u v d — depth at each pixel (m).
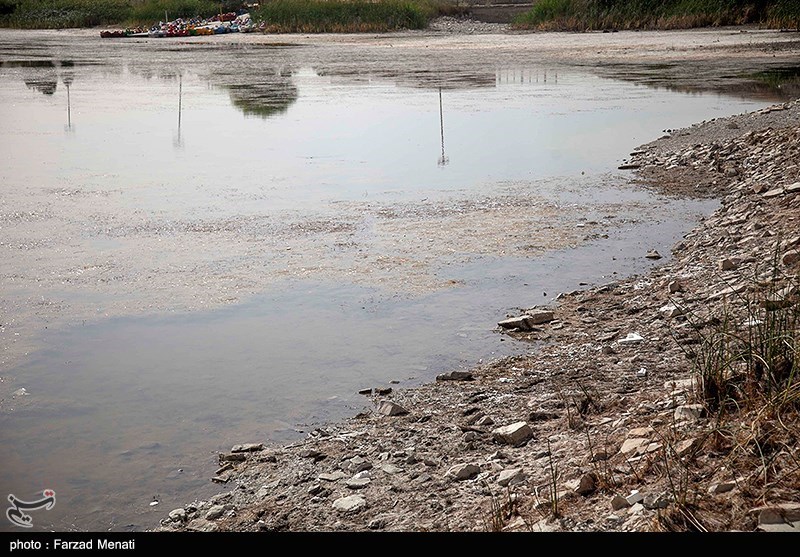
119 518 4.51
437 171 13.23
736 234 9.06
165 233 9.88
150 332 7.04
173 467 5.02
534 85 24.83
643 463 4.27
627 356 6.29
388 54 38.53
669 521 3.68
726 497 3.79
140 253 9.12
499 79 26.84
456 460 4.91
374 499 4.54
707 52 33.88
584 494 4.17
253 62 35.78
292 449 5.19
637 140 15.66
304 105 21.14
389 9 57.94
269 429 5.46
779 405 4.38
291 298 7.78
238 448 5.20
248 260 8.87
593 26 50.03
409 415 5.57
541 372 6.15
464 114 19.16
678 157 13.63
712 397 4.88
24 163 14.12
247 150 15.23
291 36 54.31
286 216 10.60
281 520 4.41
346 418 5.58
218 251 9.18
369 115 19.23
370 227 10.08
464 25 59.09
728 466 4.01
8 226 10.18
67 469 5.00
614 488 4.13
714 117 17.70
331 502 4.55
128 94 24.42
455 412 5.58
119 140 16.47
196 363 6.44
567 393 5.70
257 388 6.02
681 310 6.95
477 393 5.86
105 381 6.14
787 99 19.92
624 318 7.17
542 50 38.03
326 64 34.03
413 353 6.59
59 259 8.91
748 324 6.23
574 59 33.56
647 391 5.52
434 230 9.94
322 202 11.30
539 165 13.66
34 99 23.38
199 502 4.64
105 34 58.62
